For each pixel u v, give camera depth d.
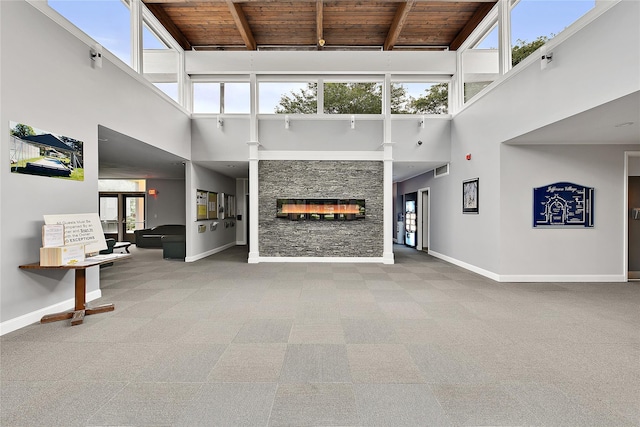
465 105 6.60
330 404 1.96
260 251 7.39
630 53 3.09
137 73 5.24
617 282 5.27
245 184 11.12
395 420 1.81
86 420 1.80
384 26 7.20
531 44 4.90
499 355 2.62
